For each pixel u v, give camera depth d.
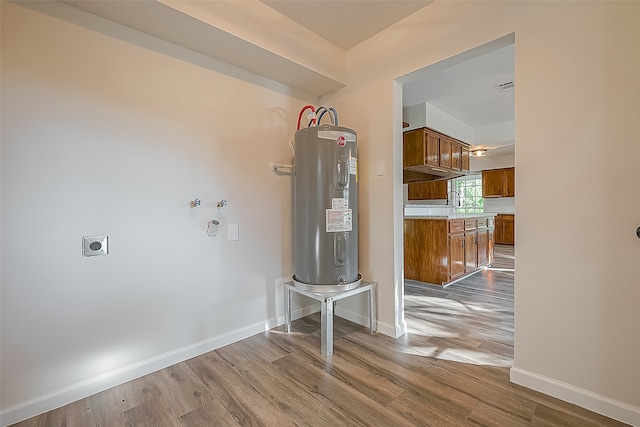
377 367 1.89
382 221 2.38
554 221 1.53
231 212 2.24
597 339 1.43
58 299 1.56
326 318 2.05
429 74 2.18
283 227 2.58
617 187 1.36
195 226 2.06
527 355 1.65
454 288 3.74
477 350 2.10
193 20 1.70
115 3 1.56
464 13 1.86
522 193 1.63
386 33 2.29
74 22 1.59
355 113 2.54
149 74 1.84
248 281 2.35
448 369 1.86
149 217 1.85
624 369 1.37
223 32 1.82
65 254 1.57
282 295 2.58
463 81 3.37
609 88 1.37
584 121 1.44
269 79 2.46
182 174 1.99
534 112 1.58
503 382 1.71
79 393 1.61
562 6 1.49
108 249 1.71
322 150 2.17
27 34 1.47
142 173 1.82
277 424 1.42
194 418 1.46
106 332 1.71
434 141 4.29
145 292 1.84
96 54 1.66
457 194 6.75
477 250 4.58
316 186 2.18
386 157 2.33
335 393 1.64
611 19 1.36
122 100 1.74
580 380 1.49
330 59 2.45
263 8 2.01
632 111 1.32
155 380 1.78
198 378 1.79
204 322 2.11
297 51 2.21
